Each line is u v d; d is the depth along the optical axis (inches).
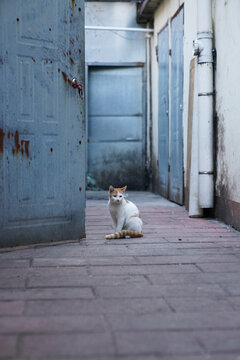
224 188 245.1
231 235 211.0
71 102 189.8
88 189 432.5
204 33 257.6
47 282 132.8
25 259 160.6
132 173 445.1
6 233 173.0
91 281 134.2
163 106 374.6
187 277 139.5
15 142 173.5
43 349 88.1
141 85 438.9
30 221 179.6
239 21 220.2
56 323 101.3
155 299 118.6
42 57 180.1
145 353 87.0
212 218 265.0
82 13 192.1
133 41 434.0
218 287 129.5
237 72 224.4
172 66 342.6
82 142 194.4
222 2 243.6
